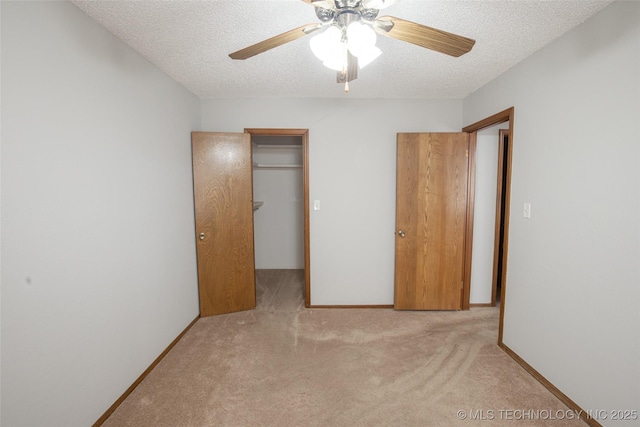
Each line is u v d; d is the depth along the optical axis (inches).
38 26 49.1
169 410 66.7
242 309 120.1
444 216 116.0
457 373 79.4
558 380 69.8
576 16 60.6
